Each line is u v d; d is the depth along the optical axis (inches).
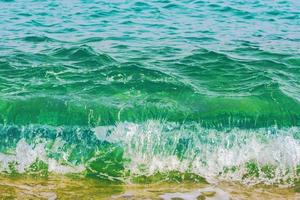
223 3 840.9
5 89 369.4
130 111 337.4
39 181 277.3
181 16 717.3
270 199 263.9
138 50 497.7
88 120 328.2
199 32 601.9
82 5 796.6
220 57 470.9
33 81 389.7
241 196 266.2
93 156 298.7
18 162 292.2
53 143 307.7
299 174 287.6
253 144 308.7
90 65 432.1
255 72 427.5
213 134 317.7
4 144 305.9
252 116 340.2
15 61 439.8
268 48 519.5
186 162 293.9
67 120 328.5
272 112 345.7
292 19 713.0
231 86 391.5
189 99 360.8
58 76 402.3
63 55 462.9
